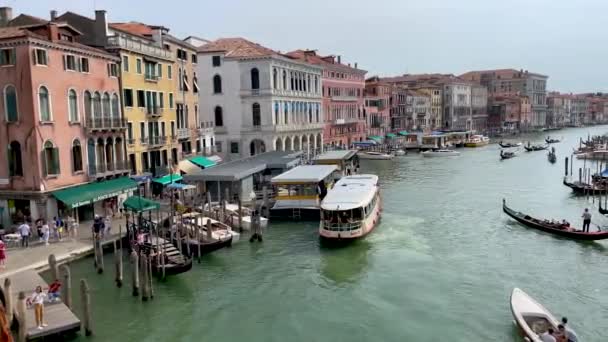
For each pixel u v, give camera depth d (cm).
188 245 2414
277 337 1741
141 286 2038
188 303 2000
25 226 2430
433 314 1875
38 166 2600
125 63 3356
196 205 3397
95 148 3011
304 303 2000
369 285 2155
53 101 2688
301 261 2472
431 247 2655
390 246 2677
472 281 2172
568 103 18725
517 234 2872
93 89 3005
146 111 3625
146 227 2619
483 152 8300
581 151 7425
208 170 3675
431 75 13188
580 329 1742
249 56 5366
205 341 1716
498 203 3819
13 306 1722
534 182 4891
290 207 3309
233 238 2752
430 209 3603
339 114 7762
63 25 2814
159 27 3997
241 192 3566
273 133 5425
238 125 5488
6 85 2586
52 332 1617
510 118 14300
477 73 16125
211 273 2325
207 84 5522
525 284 2131
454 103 12325
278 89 5566
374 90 9438
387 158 7131
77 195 2688
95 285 2133
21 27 2767
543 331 1623
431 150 7906
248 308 1961
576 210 3581
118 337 1728
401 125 10431
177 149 4116
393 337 1722
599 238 2628
